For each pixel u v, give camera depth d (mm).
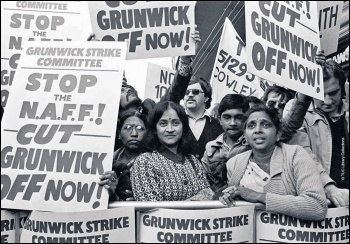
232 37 3324
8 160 2977
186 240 3098
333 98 3410
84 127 3000
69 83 3059
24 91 3055
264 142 3285
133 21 3225
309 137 3354
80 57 3105
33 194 2945
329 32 3410
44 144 2990
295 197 3225
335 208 3291
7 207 2934
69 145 2984
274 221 3227
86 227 2982
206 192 3244
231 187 3254
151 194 3205
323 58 3244
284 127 3318
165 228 3121
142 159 3236
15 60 3221
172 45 3242
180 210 3111
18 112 3029
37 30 3254
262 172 3270
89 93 3039
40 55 3123
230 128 3297
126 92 3250
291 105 3338
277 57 3109
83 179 2963
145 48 3236
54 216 2971
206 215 3119
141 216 3152
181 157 3264
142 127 3252
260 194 3230
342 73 3434
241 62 3320
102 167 2967
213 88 3291
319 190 3244
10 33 3230
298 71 3164
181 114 3271
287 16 3184
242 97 3303
